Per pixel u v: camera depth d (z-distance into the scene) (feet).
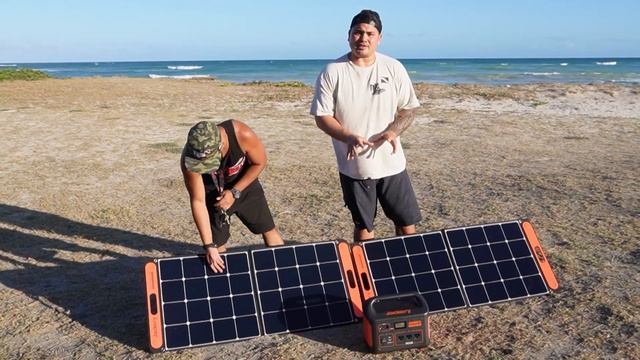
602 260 18.53
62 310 15.78
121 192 29.14
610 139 47.98
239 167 15.16
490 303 15.07
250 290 14.34
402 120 15.44
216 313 13.92
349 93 15.12
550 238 20.88
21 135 46.32
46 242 21.53
